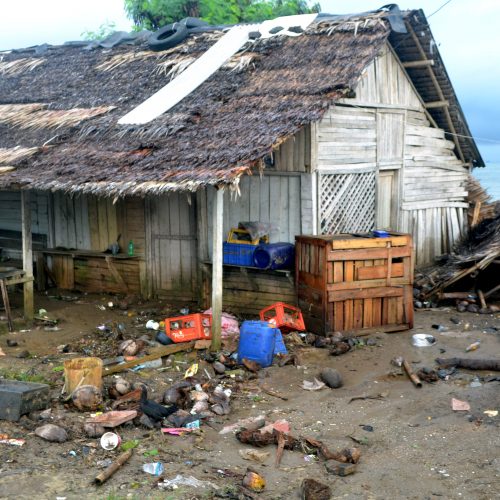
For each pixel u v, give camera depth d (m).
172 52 11.17
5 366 7.28
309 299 8.34
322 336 8.13
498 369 7.04
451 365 7.22
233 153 7.59
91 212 10.71
